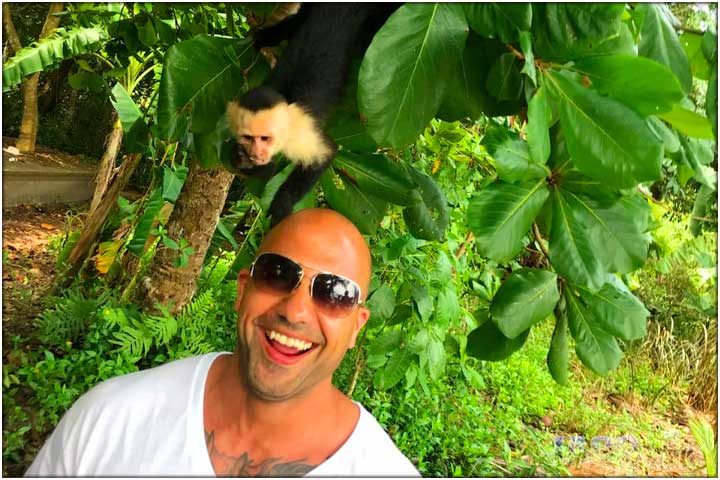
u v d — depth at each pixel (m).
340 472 0.69
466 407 2.17
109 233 2.39
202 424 0.69
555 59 0.75
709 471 1.97
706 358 3.09
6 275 2.59
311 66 1.16
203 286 2.26
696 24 1.39
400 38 0.73
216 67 1.02
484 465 1.93
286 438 0.68
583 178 0.88
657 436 2.65
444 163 1.75
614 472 2.21
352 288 0.70
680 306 3.29
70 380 1.63
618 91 0.74
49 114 5.76
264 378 0.66
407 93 0.74
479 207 0.86
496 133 0.87
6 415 1.42
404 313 1.61
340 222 0.73
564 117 0.75
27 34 5.01
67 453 0.69
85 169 5.08
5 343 1.82
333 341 0.69
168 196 1.70
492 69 0.82
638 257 0.86
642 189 1.36
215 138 1.18
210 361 0.75
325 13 1.15
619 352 0.99
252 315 0.69
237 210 2.22
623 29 0.78
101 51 2.45
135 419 0.69
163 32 1.57
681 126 0.81
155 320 1.74
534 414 2.50
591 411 2.62
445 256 1.66
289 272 0.68
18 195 3.84
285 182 1.21
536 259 1.58
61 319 1.79
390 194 1.07
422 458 1.88
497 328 1.07
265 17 1.07
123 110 1.69
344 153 1.12
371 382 2.06
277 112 1.14
